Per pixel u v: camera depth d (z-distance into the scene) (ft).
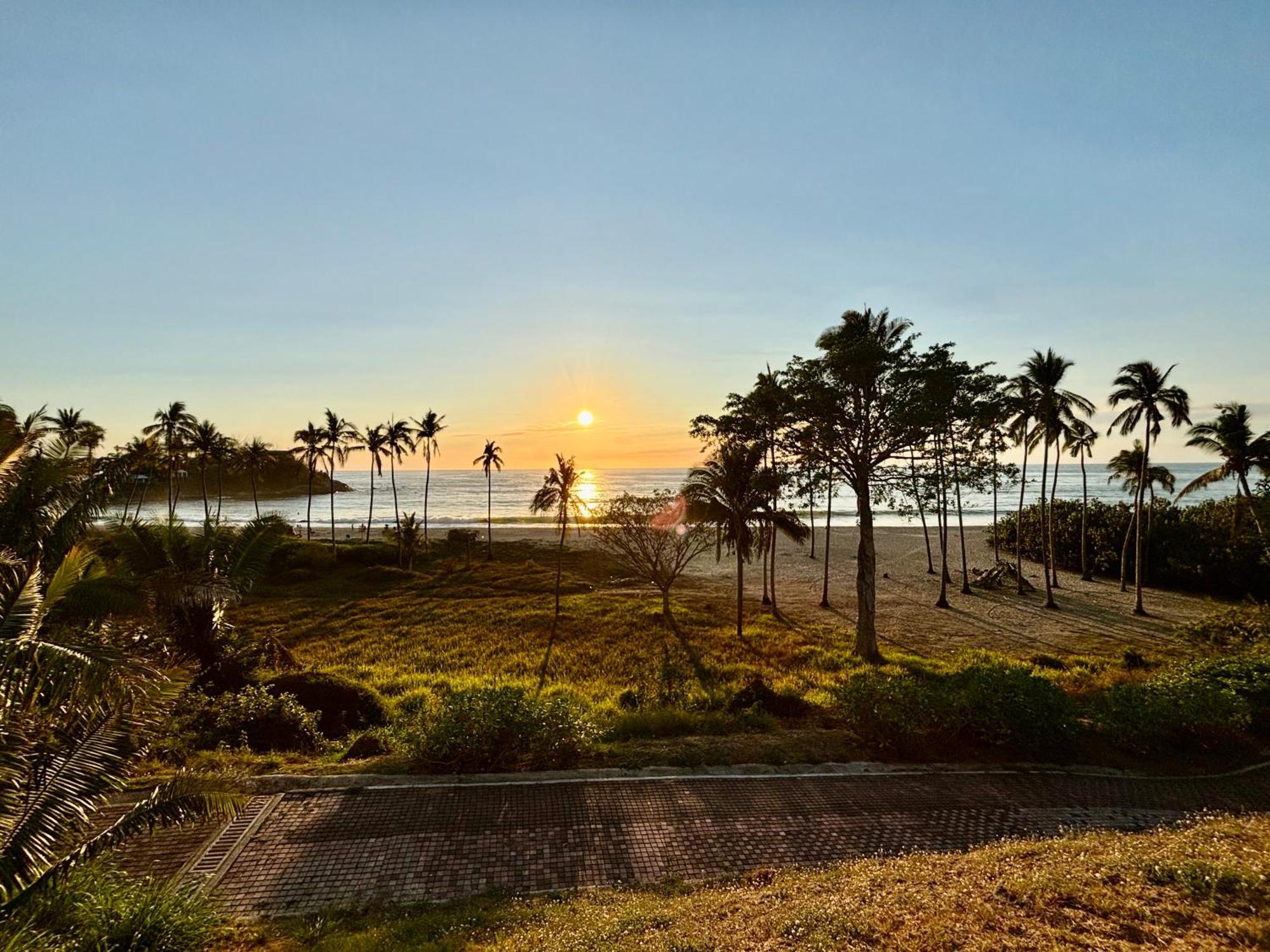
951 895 19.97
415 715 44.47
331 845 27.78
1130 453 155.33
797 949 17.02
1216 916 17.37
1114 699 43.65
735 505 105.40
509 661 87.71
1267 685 46.29
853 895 20.86
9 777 19.43
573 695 64.75
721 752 39.09
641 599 138.92
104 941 18.48
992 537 215.92
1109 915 18.03
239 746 40.83
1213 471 116.78
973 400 79.36
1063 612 122.83
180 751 37.40
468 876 25.68
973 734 41.29
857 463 84.84
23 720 19.89
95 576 38.83
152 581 50.47
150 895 20.94
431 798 32.42
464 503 467.52
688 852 27.89
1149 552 152.76
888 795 34.27
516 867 26.40
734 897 22.29
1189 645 76.18
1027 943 16.51
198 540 57.98
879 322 84.94
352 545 195.42
